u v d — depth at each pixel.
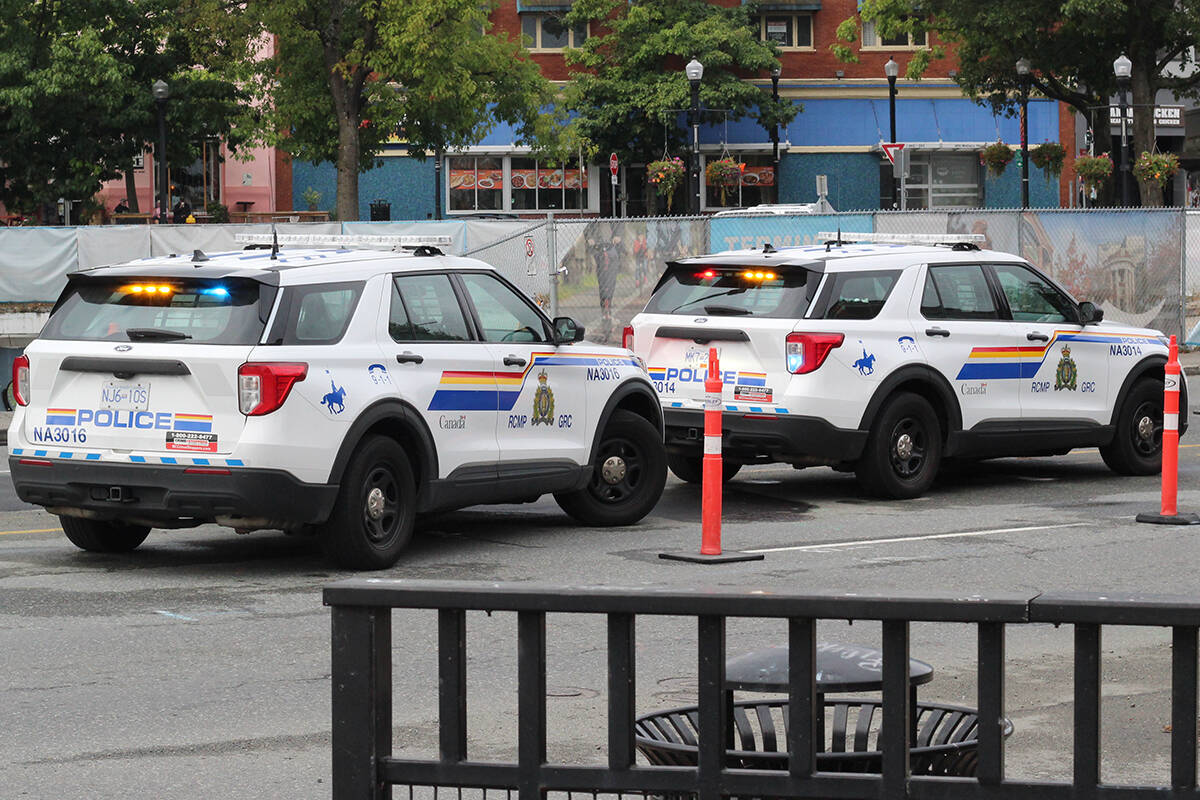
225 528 26.83
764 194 120.94
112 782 13.11
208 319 21.67
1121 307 56.19
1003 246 54.44
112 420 21.89
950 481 32.69
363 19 81.31
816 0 120.25
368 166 91.12
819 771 8.65
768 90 120.00
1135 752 14.04
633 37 116.56
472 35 86.56
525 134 90.56
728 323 28.86
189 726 14.82
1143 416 33.28
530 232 52.16
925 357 29.59
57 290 49.38
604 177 119.25
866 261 29.38
